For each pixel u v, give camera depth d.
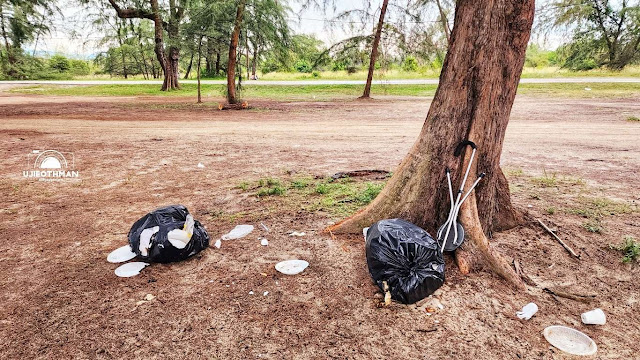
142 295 2.99
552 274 3.31
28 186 6.27
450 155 3.55
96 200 5.53
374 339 2.48
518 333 2.55
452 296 2.92
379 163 7.79
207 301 2.91
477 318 2.69
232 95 21.72
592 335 2.55
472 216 3.41
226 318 2.70
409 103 24.41
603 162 7.79
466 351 2.38
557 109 18.88
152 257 3.44
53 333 2.55
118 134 12.20
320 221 4.43
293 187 5.90
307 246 3.80
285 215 4.70
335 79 43.19
